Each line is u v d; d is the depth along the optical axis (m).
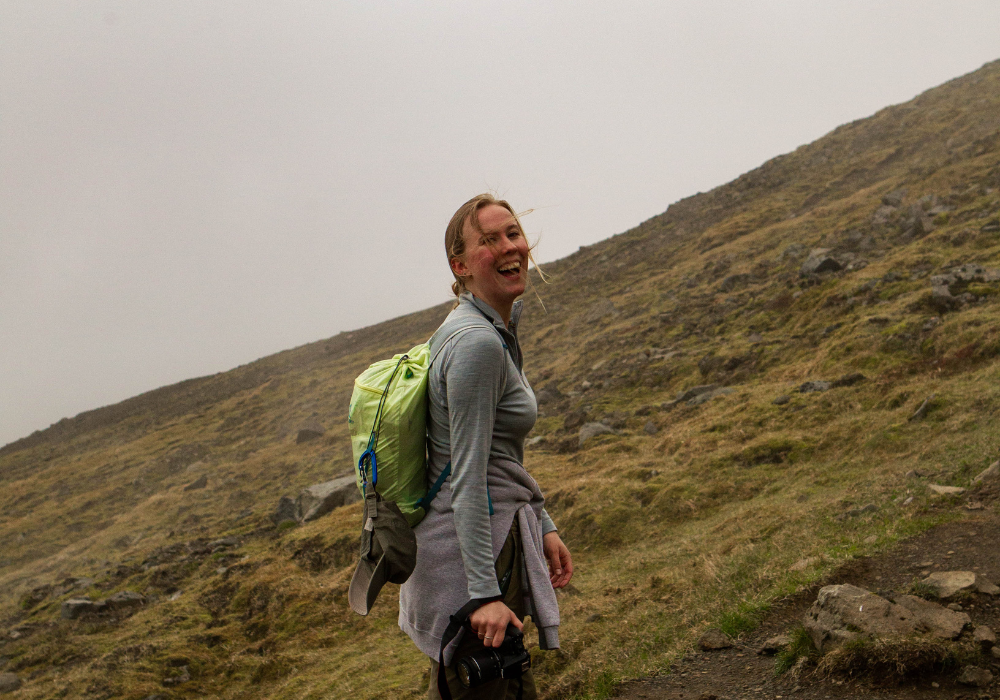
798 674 2.98
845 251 25.05
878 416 9.50
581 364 28.44
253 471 32.19
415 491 1.58
